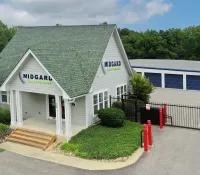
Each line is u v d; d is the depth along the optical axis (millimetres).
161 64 45062
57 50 20906
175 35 80688
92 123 21203
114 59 24141
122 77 25844
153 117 21906
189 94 35281
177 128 21000
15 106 21953
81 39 24047
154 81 41375
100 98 22344
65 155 16516
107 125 20906
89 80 20156
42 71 18766
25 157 16406
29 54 18750
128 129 20266
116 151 16156
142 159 15516
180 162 15047
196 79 37875
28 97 23438
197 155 15906
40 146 17891
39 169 14750
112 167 14656
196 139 18547
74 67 20219
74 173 14180
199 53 74000
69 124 18344
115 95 24656
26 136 19250
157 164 14867
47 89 18812
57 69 18500
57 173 14234
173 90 38375
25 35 28938
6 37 51656
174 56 71562
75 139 18344
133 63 47188
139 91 25656
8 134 20016
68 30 26234
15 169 14820
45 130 19609
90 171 14352
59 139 18578
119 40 23953
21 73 19766
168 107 27766
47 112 22562
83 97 20312
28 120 22188
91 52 22172
